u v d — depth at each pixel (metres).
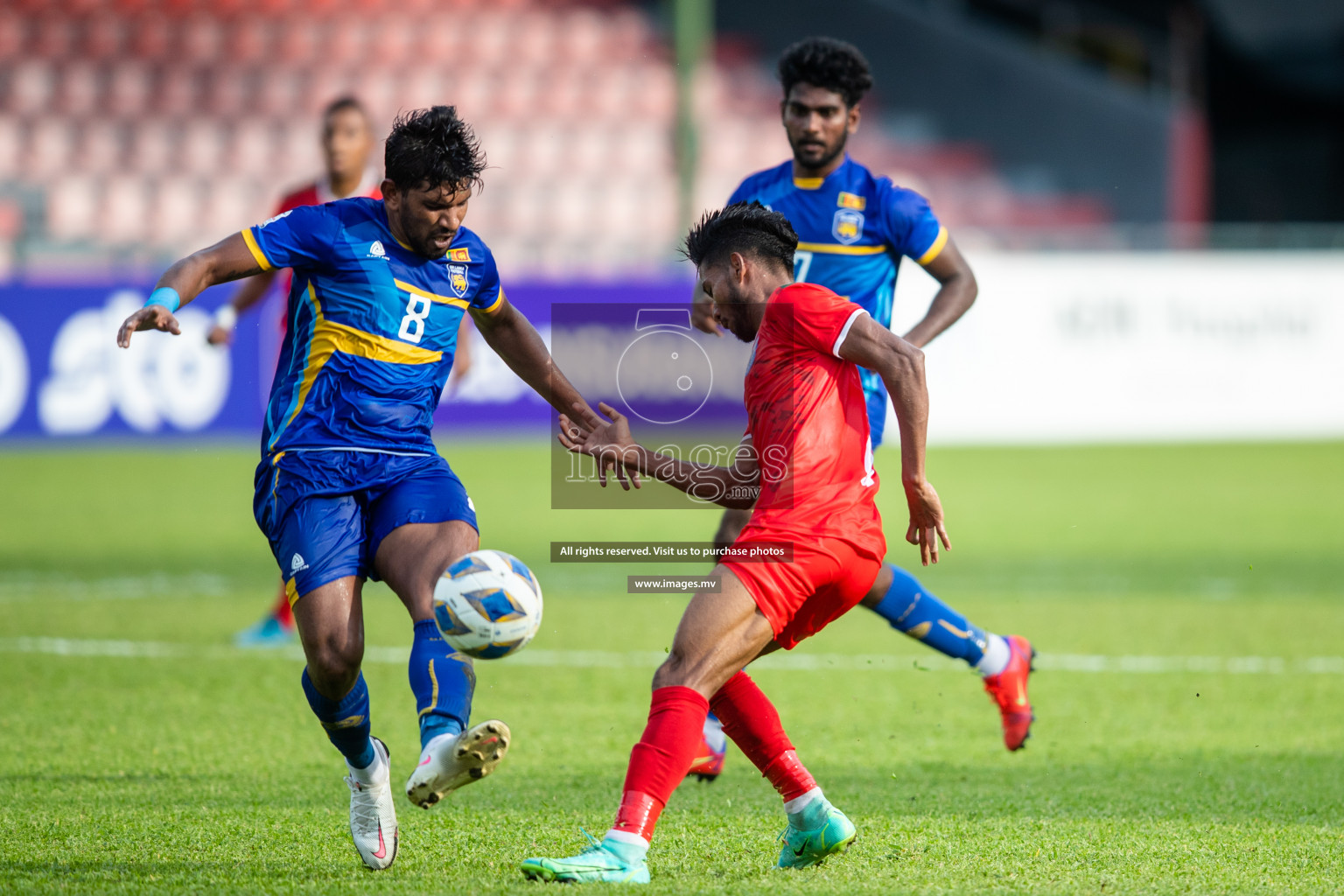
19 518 39.44
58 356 50.19
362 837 11.99
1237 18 86.56
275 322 50.94
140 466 49.62
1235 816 14.16
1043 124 82.12
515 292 53.53
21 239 52.19
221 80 78.50
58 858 12.30
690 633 11.37
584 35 82.25
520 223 73.12
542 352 13.24
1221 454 55.81
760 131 79.62
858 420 12.01
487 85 79.75
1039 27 89.50
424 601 11.47
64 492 44.09
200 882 11.55
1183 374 56.59
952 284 18.11
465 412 55.16
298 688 20.58
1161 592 29.88
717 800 15.14
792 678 22.09
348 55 80.62
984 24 89.81
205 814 13.97
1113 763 16.73
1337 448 57.38
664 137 78.19
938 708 19.98
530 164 76.31
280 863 12.23
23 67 78.19
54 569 31.98
